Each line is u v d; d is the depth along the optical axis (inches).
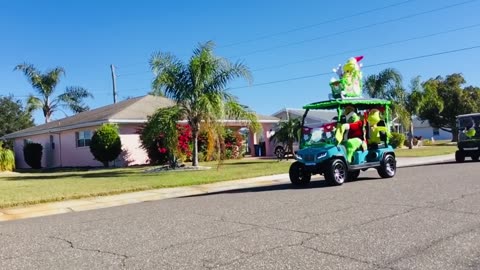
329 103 570.9
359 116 595.2
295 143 1152.8
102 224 351.3
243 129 1403.8
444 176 570.9
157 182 649.0
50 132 1330.0
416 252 225.3
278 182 652.1
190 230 305.4
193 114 868.6
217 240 270.4
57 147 1341.0
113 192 567.5
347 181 590.2
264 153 1393.9
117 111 1155.3
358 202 387.9
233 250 244.8
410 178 575.8
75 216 411.8
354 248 237.3
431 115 2423.7
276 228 295.9
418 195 410.0
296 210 364.2
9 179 847.1
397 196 411.2
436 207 342.6
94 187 616.4
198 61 836.0
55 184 684.7
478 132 845.2
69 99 1770.4
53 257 251.1
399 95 1473.9
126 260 236.2
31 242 295.9
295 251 236.5
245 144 1363.2
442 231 265.4
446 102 2348.7
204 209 400.8
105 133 1048.8
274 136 1179.3
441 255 218.7
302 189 524.4
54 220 393.4
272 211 365.7
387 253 225.8
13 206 486.3
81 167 1173.1
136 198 532.7
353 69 604.7
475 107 2333.9
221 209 394.3
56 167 1291.8
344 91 593.0
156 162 1049.5
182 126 955.3
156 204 467.5
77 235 310.5
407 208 344.5
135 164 1117.7
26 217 433.1
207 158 1085.1
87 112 1439.5
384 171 605.9
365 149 584.7
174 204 454.9
